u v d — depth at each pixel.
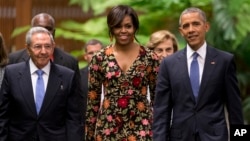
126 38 13.08
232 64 12.81
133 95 13.15
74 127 13.37
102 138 13.22
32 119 13.15
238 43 23.31
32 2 28.36
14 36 28.11
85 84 18.14
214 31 23.91
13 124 13.28
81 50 27.59
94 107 13.57
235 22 23.16
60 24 28.11
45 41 13.03
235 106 12.71
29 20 28.12
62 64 15.78
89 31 25.53
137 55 13.25
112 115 13.16
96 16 28.19
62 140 13.27
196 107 12.62
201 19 12.66
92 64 13.36
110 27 13.12
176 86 12.73
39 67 13.28
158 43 15.73
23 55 15.84
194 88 12.69
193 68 12.75
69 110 13.43
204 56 12.81
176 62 12.85
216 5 23.08
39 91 13.24
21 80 13.24
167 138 12.84
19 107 13.17
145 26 24.69
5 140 13.18
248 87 26.17
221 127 12.57
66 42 28.05
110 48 13.32
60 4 28.44
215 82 12.65
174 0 23.16
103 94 13.47
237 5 22.94
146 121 13.20
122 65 13.19
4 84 13.30
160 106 12.87
